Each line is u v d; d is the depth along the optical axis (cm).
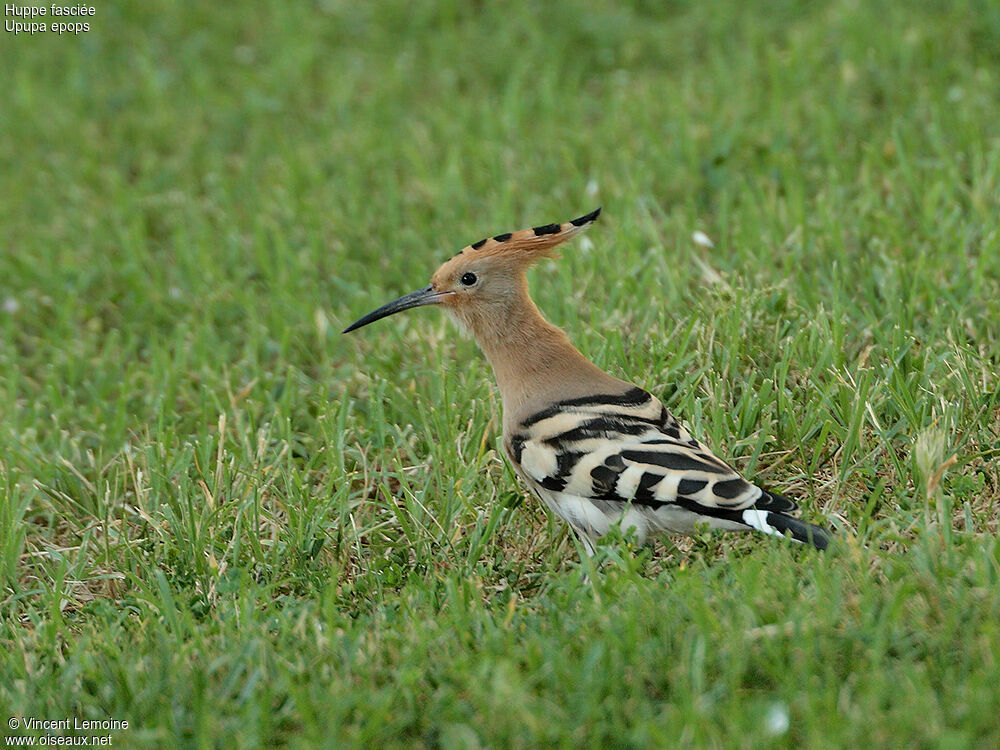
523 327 890
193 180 1650
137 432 1116
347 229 1434
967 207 1266
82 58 2080
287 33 2077
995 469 855
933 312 1055
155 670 706
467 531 895
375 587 827
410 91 1864
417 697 669
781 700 617
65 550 919
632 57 1861
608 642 673
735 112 1551
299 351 1217
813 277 1134
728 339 1027
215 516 907
